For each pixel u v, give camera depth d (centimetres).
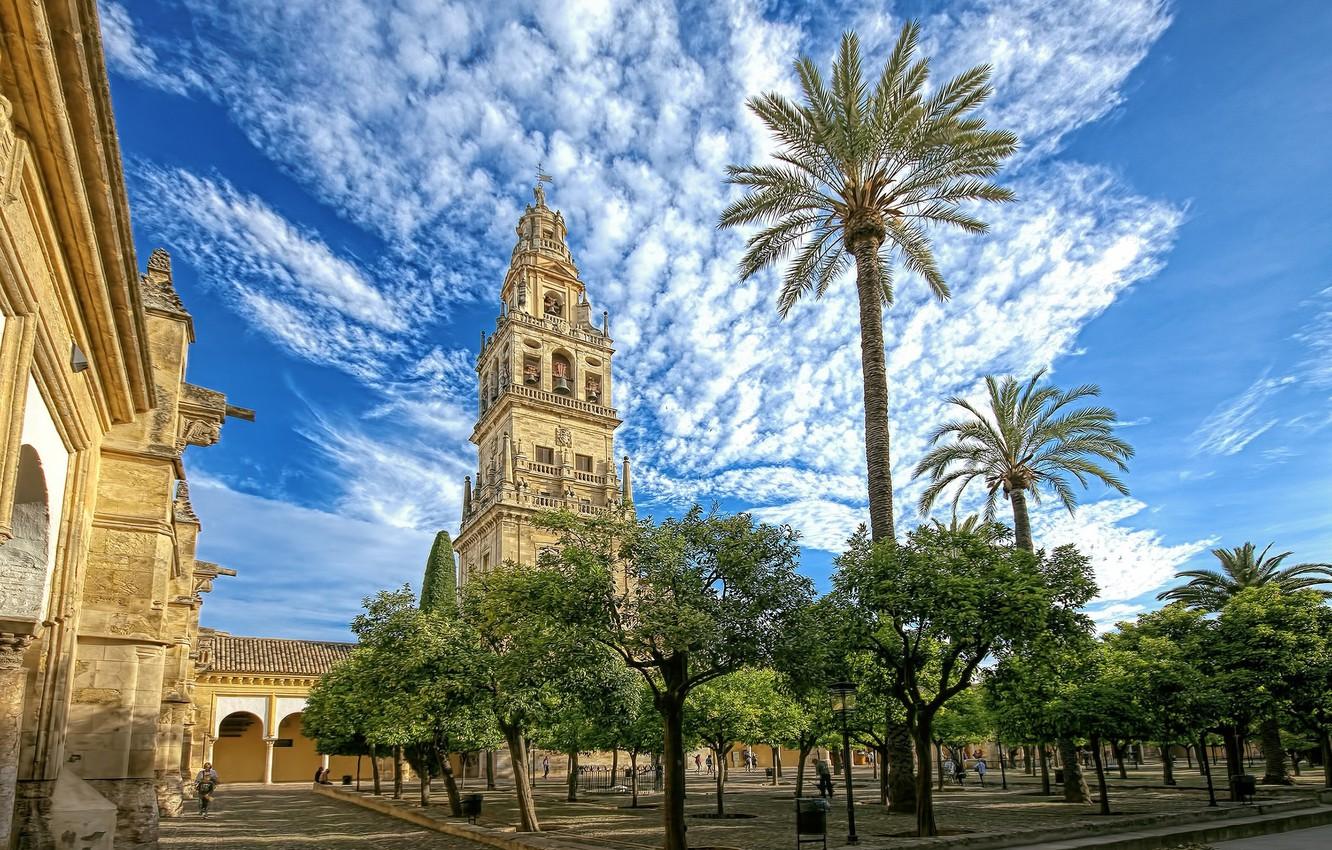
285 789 6100
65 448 1467
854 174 3106
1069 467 4016
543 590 1983
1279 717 3622
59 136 962
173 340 1978
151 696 1784
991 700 2736
